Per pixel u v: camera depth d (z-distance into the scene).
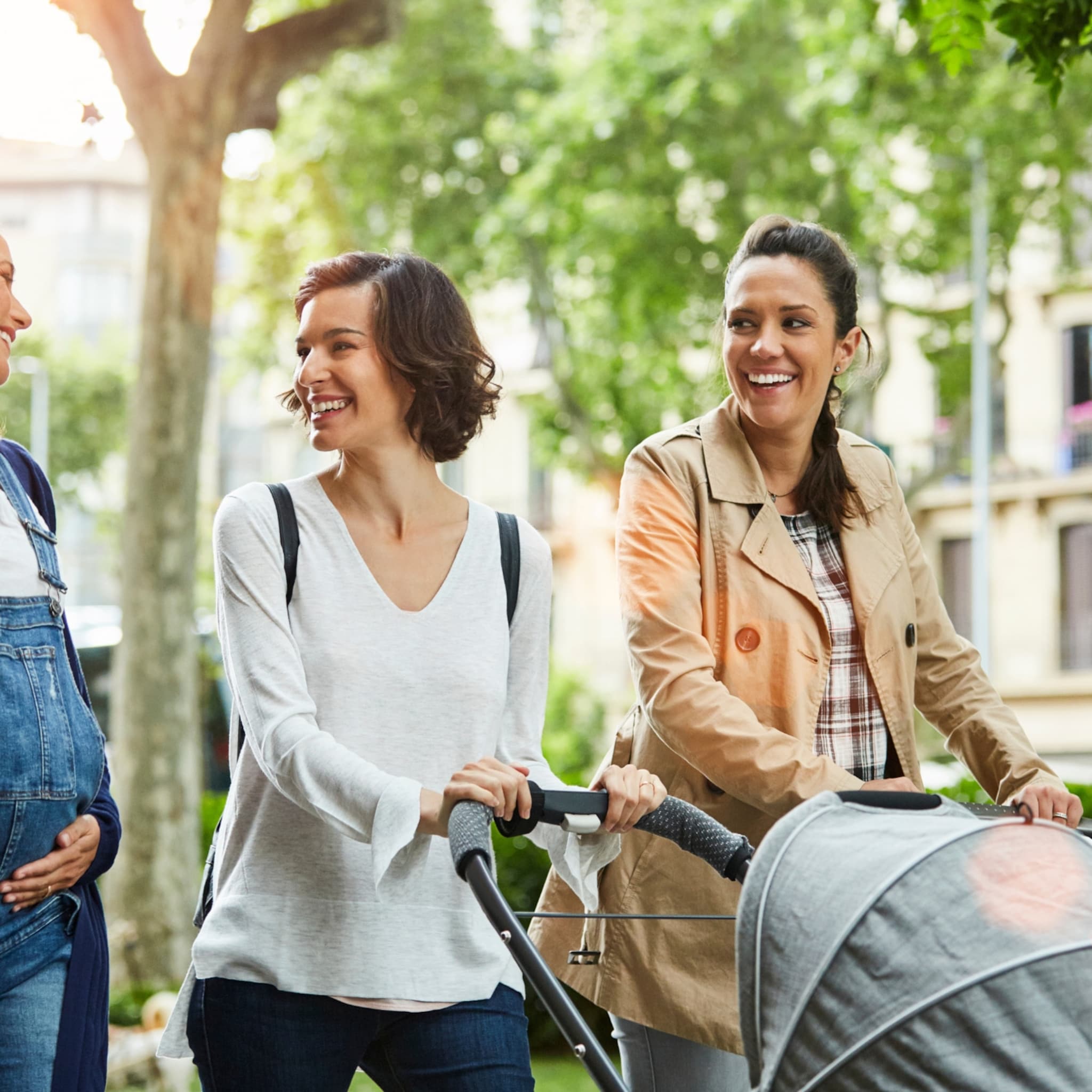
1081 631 34.56
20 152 71.62
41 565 3.37
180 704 12.29
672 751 3.72
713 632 3.74
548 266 24.39
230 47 12.02
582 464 25.91
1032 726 34.81
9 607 3.29
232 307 25.47
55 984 3.34
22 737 3.23
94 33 11.86
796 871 2.40
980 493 28.88
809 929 2.34
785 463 3.87
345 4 12.09
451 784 2.87
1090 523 34.38
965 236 24.14
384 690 3.15
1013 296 34.66
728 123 22.22
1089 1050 2.16
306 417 3.33
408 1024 3.12
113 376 45.91
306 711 3.06
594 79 22.58
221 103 12.07
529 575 3.39
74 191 71.31
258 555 3.18
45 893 3.29
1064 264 27.42
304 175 24.20
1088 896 2.28
